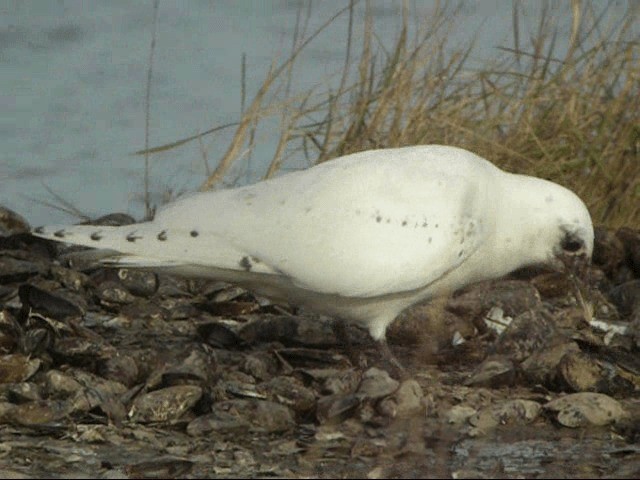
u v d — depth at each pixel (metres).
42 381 11.59
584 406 11.41
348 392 11.57
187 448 10.75
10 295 13.83
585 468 10.49
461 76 17.31
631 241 15.52
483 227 12.06
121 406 11.28
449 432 11.13
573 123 17.22
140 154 17.77
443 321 13.20
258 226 11.77
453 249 11.85
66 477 10.10
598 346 12.92
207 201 11.99
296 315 13.81
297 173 12.05
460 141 16.80
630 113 17.36
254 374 12.17
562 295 14.60
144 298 14.21
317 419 11.30
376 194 11.77
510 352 12.49
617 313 14.35
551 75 17.98
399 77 16.88
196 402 11.30
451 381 12.27
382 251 11.67
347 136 16.75
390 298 11.97
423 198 11.81
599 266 15.55
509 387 12.09
